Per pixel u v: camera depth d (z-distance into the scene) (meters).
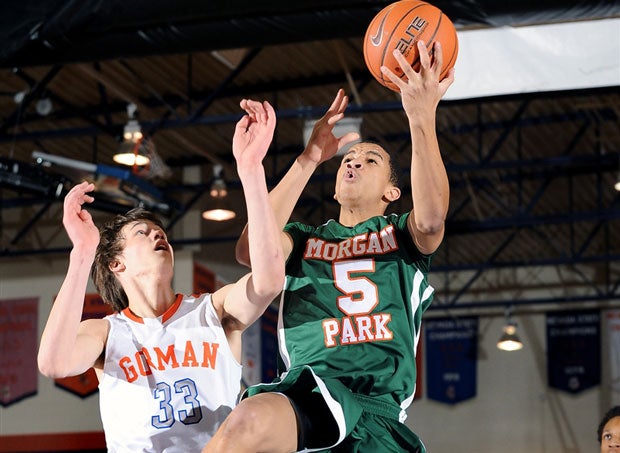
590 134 14.78
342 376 3.53
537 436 19.27
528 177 16.17
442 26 3.68
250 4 7.21
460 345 19.84
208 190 15.69
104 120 13.80
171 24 7.43
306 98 13.66
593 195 17.05
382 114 13.97
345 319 3.63
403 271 3.73
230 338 3.76
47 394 15.88
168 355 3.61
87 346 3.55
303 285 3.73
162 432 3.54
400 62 3.55
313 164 3.94
